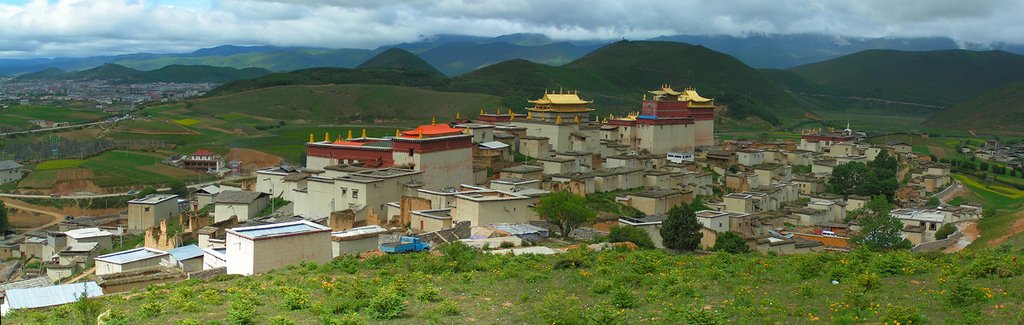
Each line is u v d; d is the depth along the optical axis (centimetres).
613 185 15400
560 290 6038
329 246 8319
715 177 18125
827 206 15700
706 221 12319
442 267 7250
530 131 18938
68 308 5978
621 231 10238
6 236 18250
